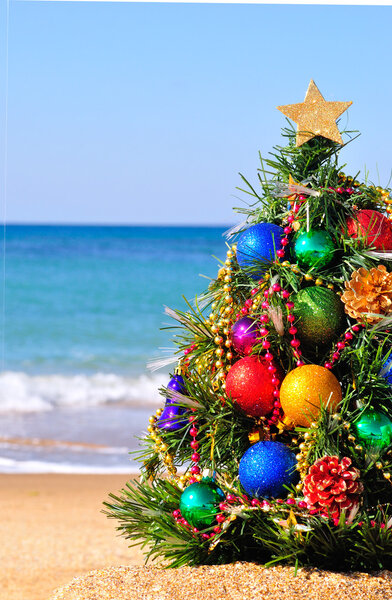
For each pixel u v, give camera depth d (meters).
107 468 6.95
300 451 1.74
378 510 1.62
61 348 14.53
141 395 10.78
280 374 1.77
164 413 1.97
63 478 6.58
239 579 1.67
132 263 27.92
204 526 1.75
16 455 7.42
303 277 1.82
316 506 1.61
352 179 1.94
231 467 1.88
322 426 1.65
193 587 1.66
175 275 24.41
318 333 1.74
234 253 1.94
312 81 1.91
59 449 7.68
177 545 1.80
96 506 5.62
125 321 17.30
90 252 33.22
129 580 1.76
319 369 1.69
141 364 13.10
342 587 1.60
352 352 1.72
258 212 2.00
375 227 1.82
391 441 1.66
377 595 1.58
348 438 1.66
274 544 1.70
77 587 1.76
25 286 21.84
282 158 1.96
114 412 9.69
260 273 1.86
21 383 11.47
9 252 32.50
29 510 5.46
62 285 22.19
